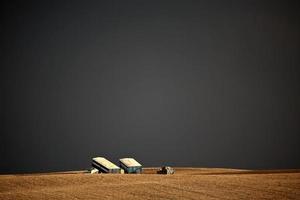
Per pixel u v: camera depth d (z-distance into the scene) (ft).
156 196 146.72
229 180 180.75
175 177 195.11
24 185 179.22
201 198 142.51
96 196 148.46
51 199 144.87
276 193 150.20
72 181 186.50
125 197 145.79
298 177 190.08
